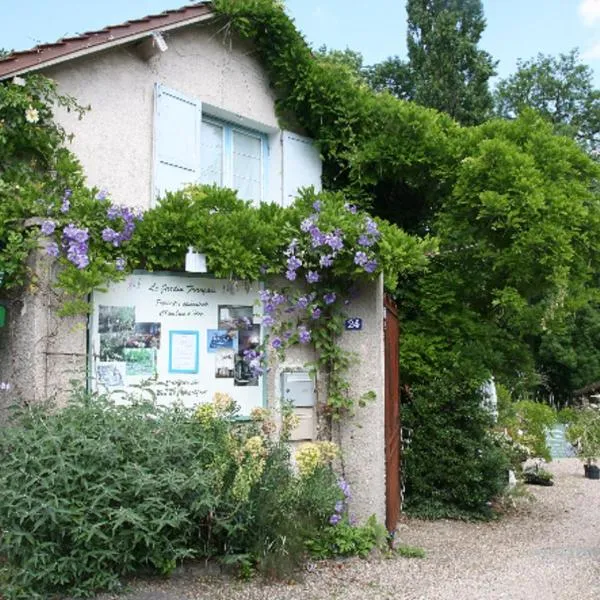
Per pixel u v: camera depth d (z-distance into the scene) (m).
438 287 9.63
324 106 9.59
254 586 5.37
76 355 6.04
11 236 5.75
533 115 9.70
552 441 18.66
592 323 30.88
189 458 5.44
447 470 8.88
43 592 4.70
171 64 8.32
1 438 5.19
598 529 8.70
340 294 7.18
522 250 8.45
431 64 26.52
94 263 5.95
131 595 4.95
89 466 4.90
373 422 6.99
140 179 7.82
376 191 10.35
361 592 5.50
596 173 9.34
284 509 5.66
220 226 6.55
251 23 8.99
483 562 6.76
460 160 9.46
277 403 6.98
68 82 7.16
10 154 6.55
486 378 9.21
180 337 6.55
